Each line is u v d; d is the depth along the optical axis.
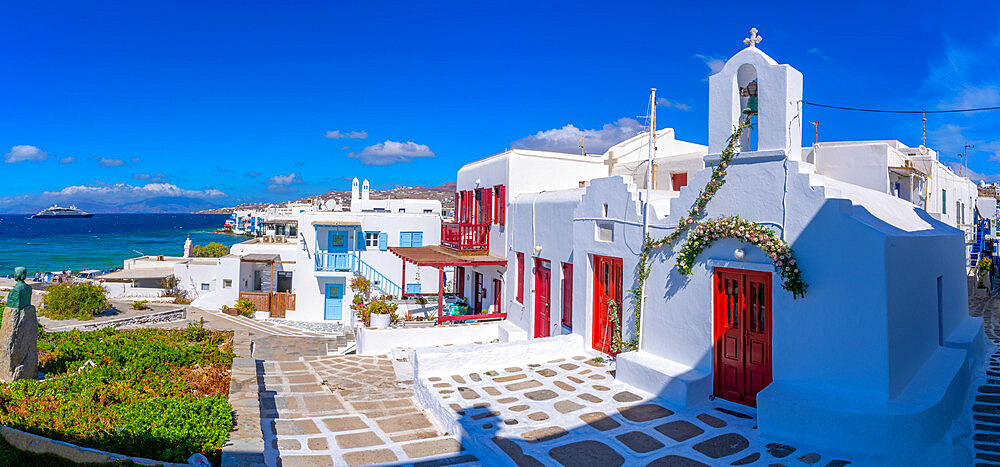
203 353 12.99
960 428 7.98
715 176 9.45
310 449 7.71
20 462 6.74
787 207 8.46
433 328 16.39
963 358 9.33
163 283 36.03
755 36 9.34
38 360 11.53
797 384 8.35
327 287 31.84
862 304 7.69
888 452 7.04
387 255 31.83
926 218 12.10
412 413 9.71
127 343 14.16
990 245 27.17
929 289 9.35
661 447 7.57
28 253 94.88
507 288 18.05
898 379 7.76
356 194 47.53
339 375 12.85
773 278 8.63
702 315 9.62
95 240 134.62
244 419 8.08
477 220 20.52
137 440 6.97
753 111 9.48
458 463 7.34
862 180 14.27
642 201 11.17
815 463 6.98
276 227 54.28
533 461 7.15
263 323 28.09
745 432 8.04
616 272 12.14
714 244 9.47
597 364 11.72
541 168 18.33
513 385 10.30
